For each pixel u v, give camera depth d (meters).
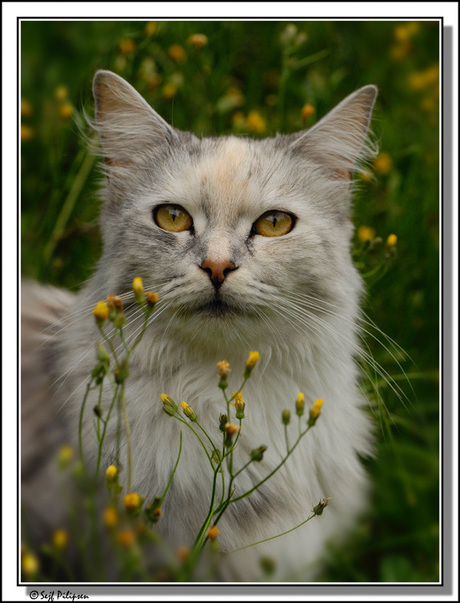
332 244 2.49
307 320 2.41
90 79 3.60
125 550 2.22
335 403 2.58
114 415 2.41
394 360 3.38
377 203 4.11
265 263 2.29
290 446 2.49
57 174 3.57
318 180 2.62
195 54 4.14
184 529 2.38
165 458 2.37
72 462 2.50
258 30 4.61
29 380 2.74
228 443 2.00
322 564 2.70
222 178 2.36
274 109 4.43
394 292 3.71
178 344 2.39
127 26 4.09
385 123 4.31
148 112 2.65
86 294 2.64
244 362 2.43
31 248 3.69
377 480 3.04
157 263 2.32
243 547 2.26
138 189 2.53
